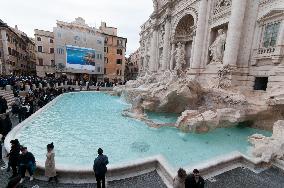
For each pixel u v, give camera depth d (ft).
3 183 23.24
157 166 29.25
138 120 59.21
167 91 62.75
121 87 119.03
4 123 35.29
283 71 50.14
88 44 169.07
